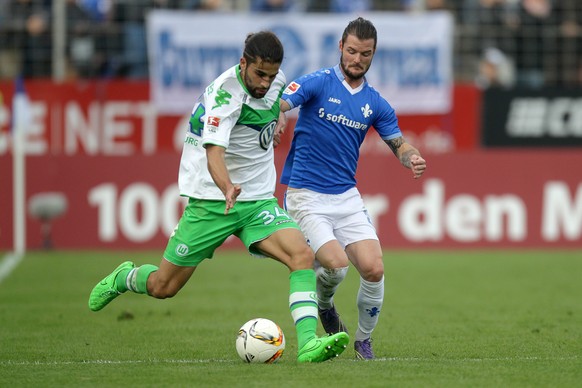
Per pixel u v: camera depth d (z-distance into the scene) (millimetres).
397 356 27922
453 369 24984
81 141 63656
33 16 66250
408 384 22750
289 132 62438
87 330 33406
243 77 24844
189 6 67062
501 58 68562
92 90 63625
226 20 64312
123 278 27031
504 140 65562
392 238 59594
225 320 35750
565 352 28578
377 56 64938
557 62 68875
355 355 27812
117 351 29047
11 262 53438
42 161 58094
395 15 64812
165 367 25484
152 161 58375
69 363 26688
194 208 25875
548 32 68625
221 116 24625
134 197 58281
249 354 25625
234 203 24016
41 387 22922
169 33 64062
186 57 64250
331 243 26797
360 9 67312
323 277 26984
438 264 53625
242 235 26031
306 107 27688
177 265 26031
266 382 22875
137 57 66125
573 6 68438
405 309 38688
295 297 25250
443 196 59750
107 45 66000
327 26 64500
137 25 66188
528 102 65312
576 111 65375
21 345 30234
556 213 60250
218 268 52906
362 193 59281
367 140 63562
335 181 27656
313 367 24875
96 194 58250
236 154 25625
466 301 41000
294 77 64438
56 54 65875
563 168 60250
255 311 38062
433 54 65125
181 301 40938
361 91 27625
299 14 65438
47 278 47594
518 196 60094
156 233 58562
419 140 65438
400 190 59531
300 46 64438
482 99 65312
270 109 25578
